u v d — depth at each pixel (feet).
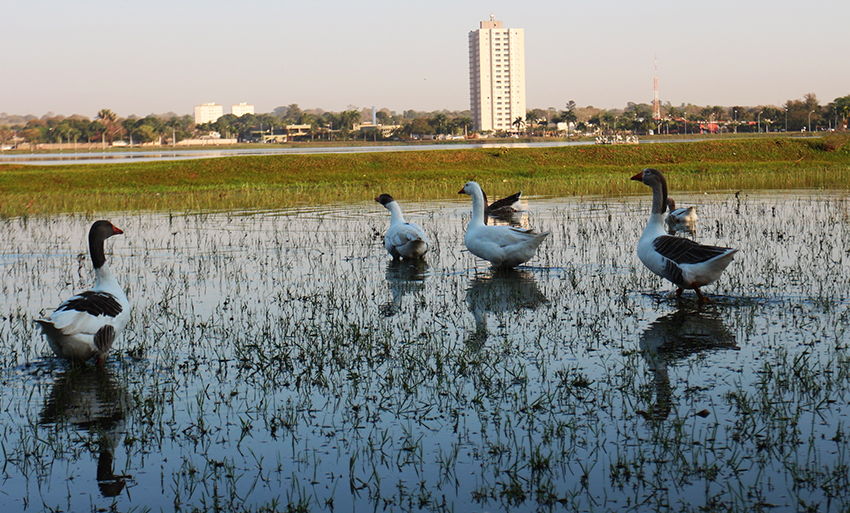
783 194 82.99
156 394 22.93
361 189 103.04
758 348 25.59
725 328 28.12
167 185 123.65
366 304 33.88
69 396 22.91
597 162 159.12
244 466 18.19
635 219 62.59
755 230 53.26
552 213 69.56
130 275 41.81
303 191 100.89
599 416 20.31
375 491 16.84
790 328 27.81
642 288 35.47
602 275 38.83
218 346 27.84
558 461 17.88
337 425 20.39
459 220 65.46
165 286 38.75
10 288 39.06
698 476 16.97
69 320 23.97
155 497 16.85
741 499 15.90
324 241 53.72
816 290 33.65
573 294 34.81
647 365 24.20
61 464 18.48
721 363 24.18
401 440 19.33
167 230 61.36
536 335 28.12
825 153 162.50
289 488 17.07
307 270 42.75
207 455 18.83
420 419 20.59
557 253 46.21
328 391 22.88
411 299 34.78
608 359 25.02
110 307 25.66
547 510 15.81
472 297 34.81
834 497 15.93
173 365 25.62
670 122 618.44
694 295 33.63
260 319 31.73
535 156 159.53
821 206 68.44
